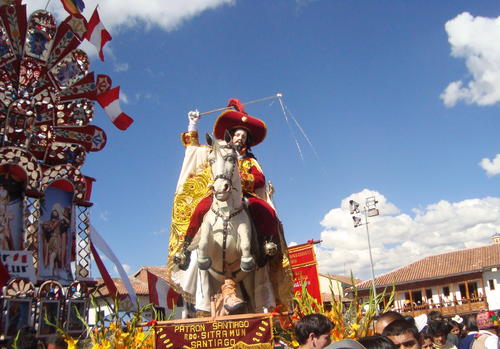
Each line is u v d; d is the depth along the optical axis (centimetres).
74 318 902
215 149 639
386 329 348
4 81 938
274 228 677
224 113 788
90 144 1039
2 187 898
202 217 664
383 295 583
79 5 1065
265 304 674
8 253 861
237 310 597
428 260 3772
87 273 1003
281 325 600
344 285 3212
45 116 996
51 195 991
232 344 536
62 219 993
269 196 750
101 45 1066
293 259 1115
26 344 563
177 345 536
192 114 804
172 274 699
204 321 545
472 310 3278
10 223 898
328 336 409
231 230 624
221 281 657
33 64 973
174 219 729
